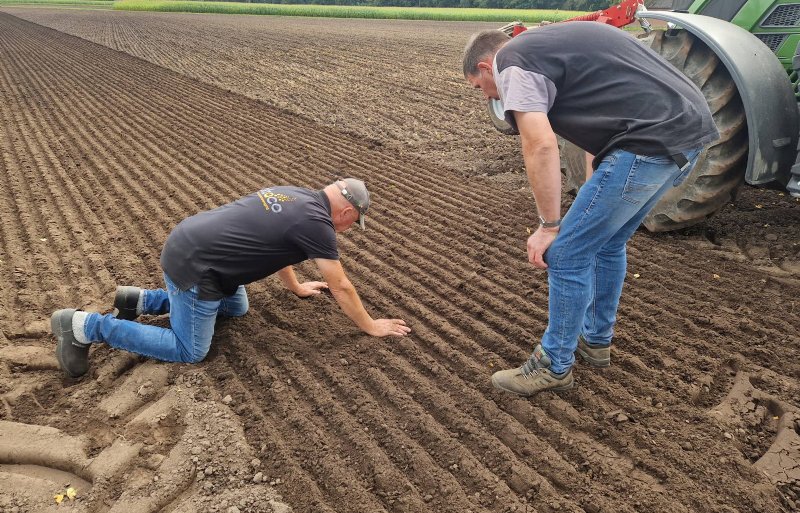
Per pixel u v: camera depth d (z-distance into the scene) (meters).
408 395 3.02
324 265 2.97
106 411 2.91
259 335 3.49
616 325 3.59
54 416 2.90
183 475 2.53
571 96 2.47
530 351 3.32
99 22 30.19
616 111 2.43
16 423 2.80
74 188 6.04
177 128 8.75
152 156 7.29
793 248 4.45
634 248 4.58
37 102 10.55
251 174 6.57
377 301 3.88
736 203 5.39
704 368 3.18
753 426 2.80
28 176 6.42
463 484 2.51
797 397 2.94
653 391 3.01
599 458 2.62
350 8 39.75
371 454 2.63
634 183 2.47
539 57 2.41
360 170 6.72
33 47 19.28
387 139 8.06
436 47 18.59
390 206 5.59
